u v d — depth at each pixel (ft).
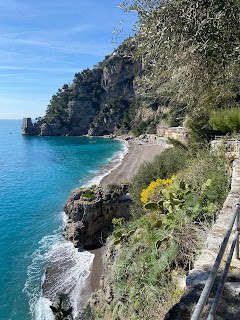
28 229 73.72
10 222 79.77
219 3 11.46
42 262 55.36
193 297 8.03
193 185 23.08
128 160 187.11
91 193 66.64
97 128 508.12
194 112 18.13
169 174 43.16
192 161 33.71
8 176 154.30
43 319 39.68
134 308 17.31
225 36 11.99
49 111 567.59
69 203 68.74
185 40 12.48
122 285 21.59
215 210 17.63
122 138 429.38
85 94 549.13
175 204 21.50
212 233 12.35
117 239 30.25
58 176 148.25
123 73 531.09
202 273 9.30
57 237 67.15
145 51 13.98
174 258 16.48
